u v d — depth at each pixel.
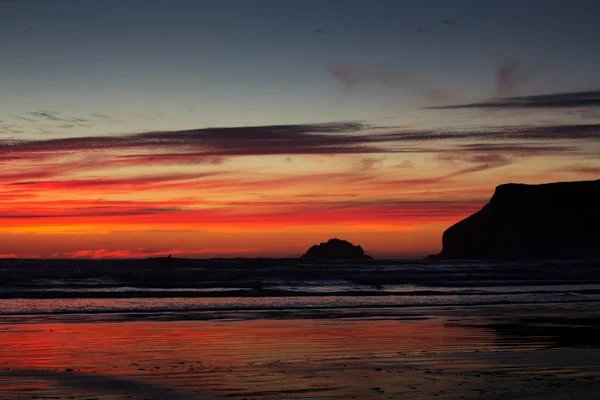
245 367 12.45
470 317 23.38
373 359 13.48
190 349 15.08
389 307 27.86
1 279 40.91
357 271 55.94
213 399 9.64
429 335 17.91
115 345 15.72
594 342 16.41
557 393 9.93
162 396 9.85
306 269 59.25
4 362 13.06
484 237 182.38
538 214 180.38
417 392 10.07
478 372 11.82
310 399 9.65
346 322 21.53
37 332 18.33
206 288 39.12
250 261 70.94
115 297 31.80
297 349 15.09
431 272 59.81
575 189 181.88
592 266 80.31
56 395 9.91
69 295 32.16
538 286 45.78
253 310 26.06
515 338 17.19
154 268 58.34
